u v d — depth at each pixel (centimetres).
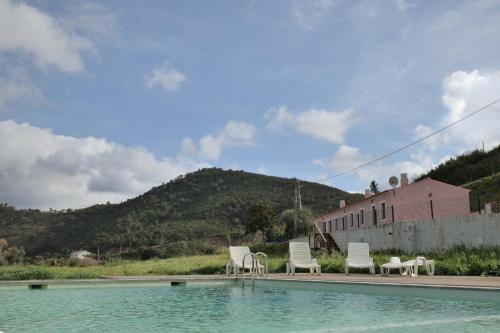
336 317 754
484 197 3875
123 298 1102
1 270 1844
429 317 737
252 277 1443
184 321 731
